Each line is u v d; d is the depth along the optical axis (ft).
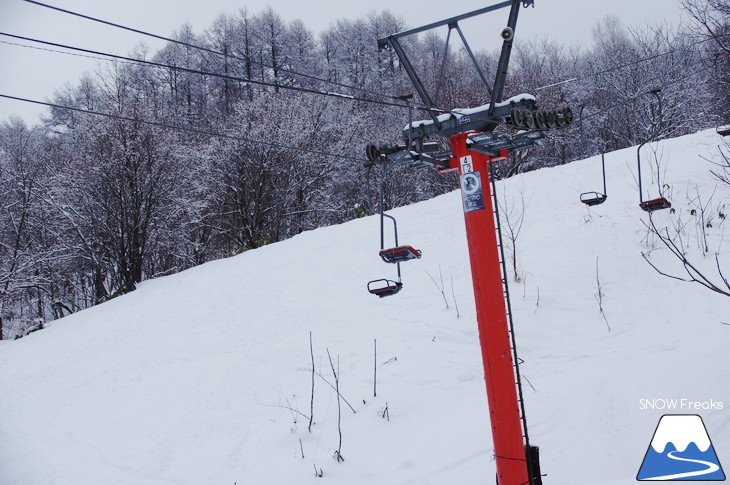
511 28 12.53
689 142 46.47
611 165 46.96
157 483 18.80
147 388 28.17
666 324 25.02
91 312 51.13
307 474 17.87
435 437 19.07
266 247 55.42
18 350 43.19
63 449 22.72
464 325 28.27
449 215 46.83
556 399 19.80
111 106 69.36
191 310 40.27
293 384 25.09
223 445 20.74
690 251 30.50
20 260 77.77
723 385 17.08
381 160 14.85
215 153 80.33
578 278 31.04
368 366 25.57
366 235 47.78
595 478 13.76
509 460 12.42
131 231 67.51
